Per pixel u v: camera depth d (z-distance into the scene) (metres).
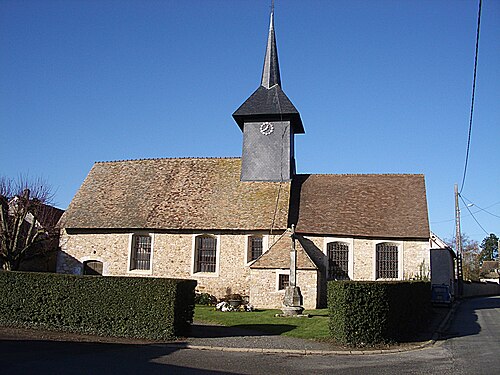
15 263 29.34
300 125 33.44
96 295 16.48
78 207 32.00
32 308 16.89
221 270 28.62
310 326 18.92
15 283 17.20
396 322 16.38
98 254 30.31
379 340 15.63
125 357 12.69
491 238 99.06
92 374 10.52
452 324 21.48
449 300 29.77
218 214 29.62
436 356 13.87
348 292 15.67
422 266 27.75
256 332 17.69
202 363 12.34
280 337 16.64
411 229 28.31
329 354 14.18
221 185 31.67
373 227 28.67
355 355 14.09
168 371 11.16
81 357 12.41
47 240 31.88
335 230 28.48
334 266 28.30
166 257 29.42
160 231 29.72
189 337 16.25
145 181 33.03
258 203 29.92
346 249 28.44
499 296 51.31
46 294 16.86
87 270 30.50
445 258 37.41
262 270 26.56
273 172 31.44
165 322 15.94
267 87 32.66
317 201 30.69
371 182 31.89
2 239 29.14
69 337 15.43
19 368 10.76
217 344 15.15
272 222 28.59
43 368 10.86
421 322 19.62
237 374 11.20
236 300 25.69
